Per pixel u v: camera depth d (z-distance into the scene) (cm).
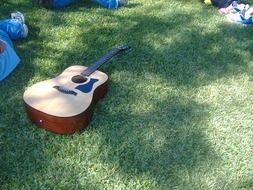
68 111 265
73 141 267
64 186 240
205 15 416
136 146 268
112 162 256
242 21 404
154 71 335
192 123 289
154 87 318
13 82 311
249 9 412
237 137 282
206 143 276
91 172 249
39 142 265
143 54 352
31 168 248
